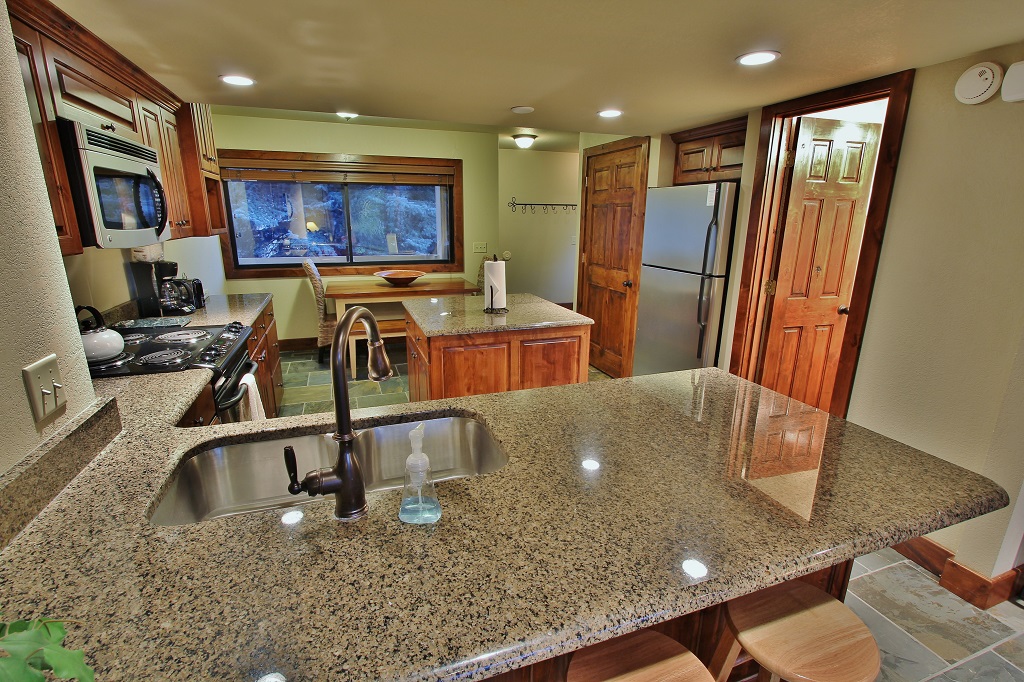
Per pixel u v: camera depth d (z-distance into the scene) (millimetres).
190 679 606
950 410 1896
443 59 1893
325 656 641
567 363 2930
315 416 1429
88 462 1132
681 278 3416
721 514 958
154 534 875
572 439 1291
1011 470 1703
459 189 5547
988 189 1731
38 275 1037
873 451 1237
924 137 1924
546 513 953
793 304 3000
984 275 1758
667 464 1157
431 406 1521
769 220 2842
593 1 1382
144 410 1466
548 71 2045
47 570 783
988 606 1831
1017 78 1604
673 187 3408
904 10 1404
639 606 732
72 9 1453
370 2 1394
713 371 1898
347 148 5109
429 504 933
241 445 1308
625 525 917
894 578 1990
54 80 1459
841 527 923
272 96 2508
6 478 887
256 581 767
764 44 1706
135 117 2053
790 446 1259
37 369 1018
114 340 1955
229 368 2105
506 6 1421
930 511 978
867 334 2189
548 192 7520
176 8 1443
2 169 947
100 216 1608
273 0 1391
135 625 681
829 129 2762
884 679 1567
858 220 2996
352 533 886
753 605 1080
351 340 4492
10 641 426
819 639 998
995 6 1360
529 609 720
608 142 4375
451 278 5773
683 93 2402
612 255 4176
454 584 766
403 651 651
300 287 5297
